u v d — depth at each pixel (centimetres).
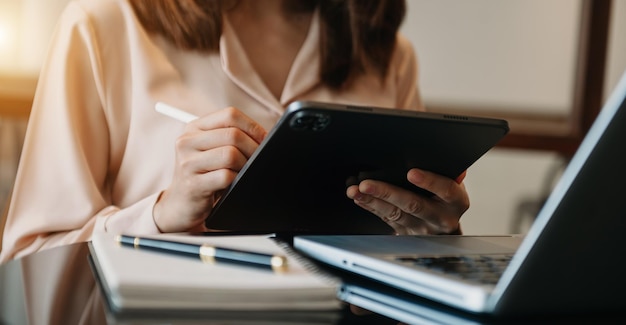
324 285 55
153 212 93
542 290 51
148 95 112
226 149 84
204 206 88
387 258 64
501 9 287
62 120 106
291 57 127
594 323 53
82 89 110
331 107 67
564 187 45
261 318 52
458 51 288
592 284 52
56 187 104
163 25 115
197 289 52
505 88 291
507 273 50
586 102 282
